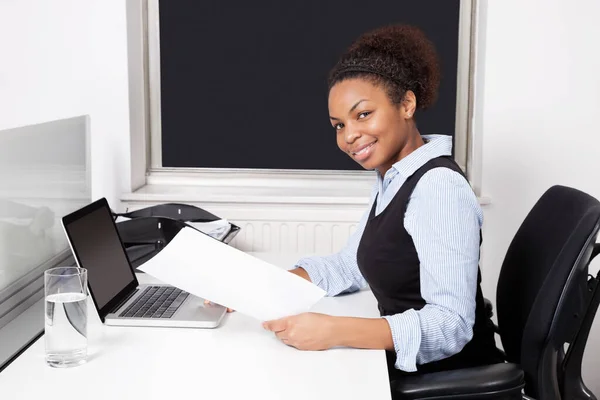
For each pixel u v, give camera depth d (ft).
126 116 8.78
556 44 8.54
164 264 5.42
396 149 5.45
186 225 7.29
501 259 8.92
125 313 5.51
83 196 7.32
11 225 5.47
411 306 5.48
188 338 5.19
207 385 4.41
